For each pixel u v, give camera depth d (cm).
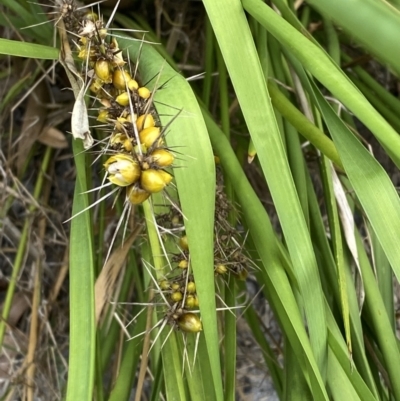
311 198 24
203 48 35
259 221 20
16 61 34
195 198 16
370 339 24
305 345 18
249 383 35
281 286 19
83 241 19
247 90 17
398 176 36
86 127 18
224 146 22
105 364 28
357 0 17
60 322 35
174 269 19
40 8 26
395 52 17
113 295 31
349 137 17
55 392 31
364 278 23
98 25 17
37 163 37
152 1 33
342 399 19
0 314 33
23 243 32
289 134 24
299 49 18
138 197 15
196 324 18
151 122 16
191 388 20
